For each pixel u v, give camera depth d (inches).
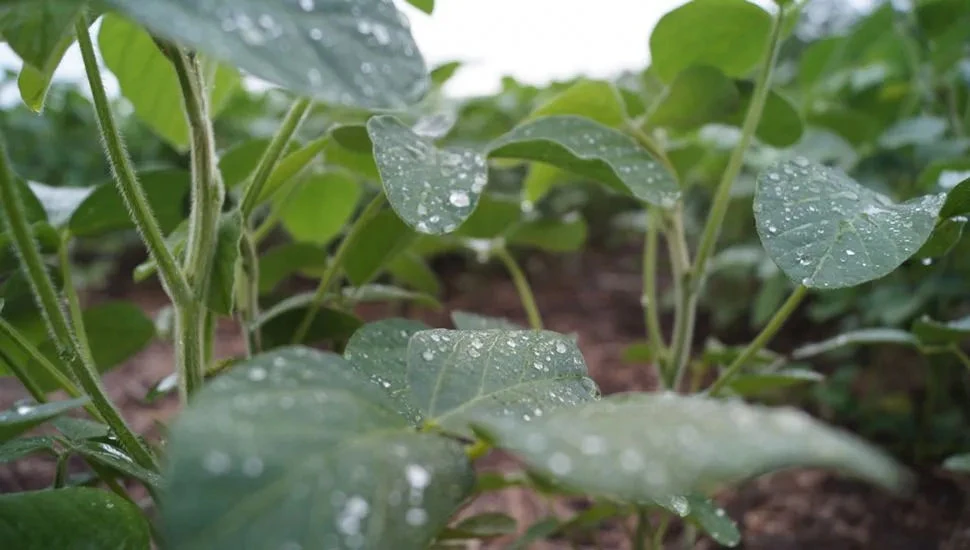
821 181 13.0
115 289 54.0
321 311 19.0
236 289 16.8
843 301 34.8
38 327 17.1
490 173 45.1
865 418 32.4
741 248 40.0
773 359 22.0
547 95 41.9
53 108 49.0
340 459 8.7
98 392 12.2
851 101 40.5
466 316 17.6
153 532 12.7
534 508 27.3
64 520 10.6
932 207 12.4
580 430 8.4
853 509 26.9
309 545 8.1
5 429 10.3
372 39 9.3
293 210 24.5
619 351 43.7
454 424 10.2
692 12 18.4
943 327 17.4
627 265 61.6
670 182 14.7
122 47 17.9
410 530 8.6
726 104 19.6
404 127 14.0
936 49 30.7
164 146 52.0
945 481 28.6
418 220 12.0
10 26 9.6
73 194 19.9
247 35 8.5
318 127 42.1
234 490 8.1
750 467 7.6
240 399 8.9
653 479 7.8
